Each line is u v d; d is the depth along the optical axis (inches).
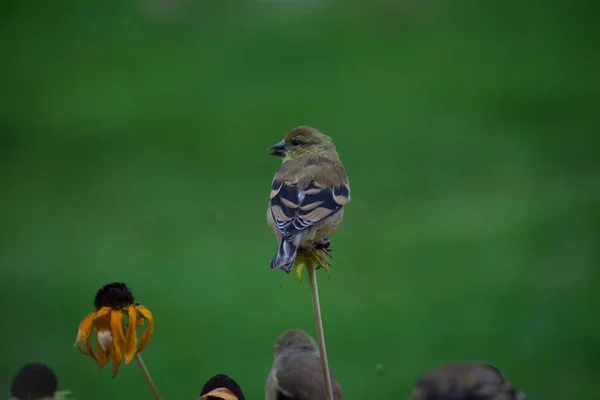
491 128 924.0
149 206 757.9
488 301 523.2
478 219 681.0
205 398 132.6
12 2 1364.4
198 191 788.6
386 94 1039.6
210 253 627.8
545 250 608.4
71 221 730.2
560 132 903.7
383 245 632.4
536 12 1280.8
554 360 453.7
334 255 620.7
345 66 1114.7
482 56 1155.9
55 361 451.8
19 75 1147.3
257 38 1229.7
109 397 419.2
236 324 497.0
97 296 150.4
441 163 840.3
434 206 724.7
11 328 493.4
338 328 490.3
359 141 906.1
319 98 1027.3
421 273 575.2
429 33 1242.0
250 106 1023.6
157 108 1026.1
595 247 603.8
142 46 1235.2
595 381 433.4
